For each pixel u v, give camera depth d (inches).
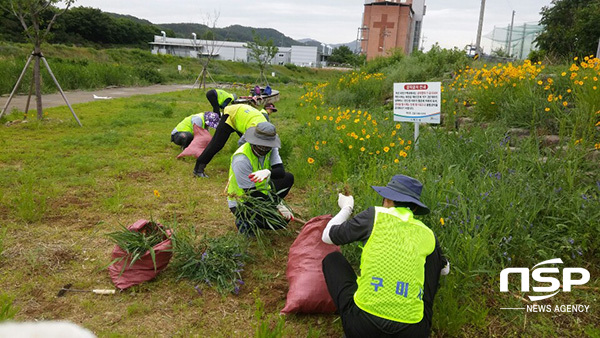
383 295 103.0
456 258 148.3
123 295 143.3
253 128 179.5
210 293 147.4
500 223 167.0
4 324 115.3
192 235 183.5
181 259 157.8
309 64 3905.0
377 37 3469.5
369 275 106.0
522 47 997.8
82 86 950.4
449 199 177.3
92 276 153.6
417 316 102.7
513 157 221.3
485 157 239.6
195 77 1581.0
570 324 138.2
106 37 3476.9
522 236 162.4
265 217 174.1
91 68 1037.2
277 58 4018.2
